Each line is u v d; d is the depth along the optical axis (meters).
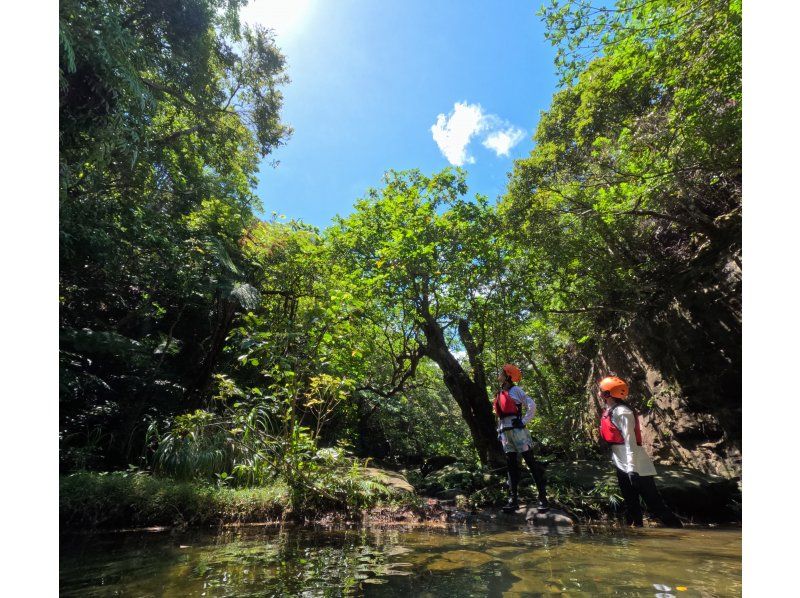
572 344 12.57
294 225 8.29
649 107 7.36
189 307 9.31
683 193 6.97
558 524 3.60
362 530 3.07
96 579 1.75
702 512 4.57
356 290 7.25
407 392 13.63
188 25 10.41
